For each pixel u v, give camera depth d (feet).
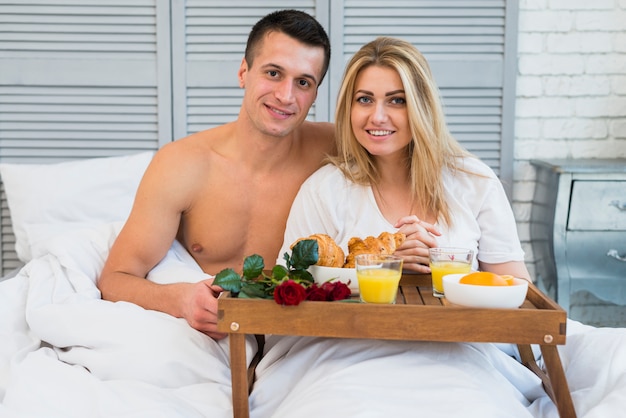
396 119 5.65
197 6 9.30
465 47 9.34
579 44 9.43
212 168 6.35
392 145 5.72
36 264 6.18
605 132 9.57
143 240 6.05
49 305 5.53
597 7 9.37
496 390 4.53
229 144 6.45
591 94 9.52
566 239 8.61
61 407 4.60
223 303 4.38
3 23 9.28
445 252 4.74
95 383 4.71
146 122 9.51
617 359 4.78
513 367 5.02
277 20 5.90
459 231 5.80
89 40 9.33
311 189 6.06
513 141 9.49
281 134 6.06
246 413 4.50
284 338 5.18
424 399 4.25
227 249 6.51
